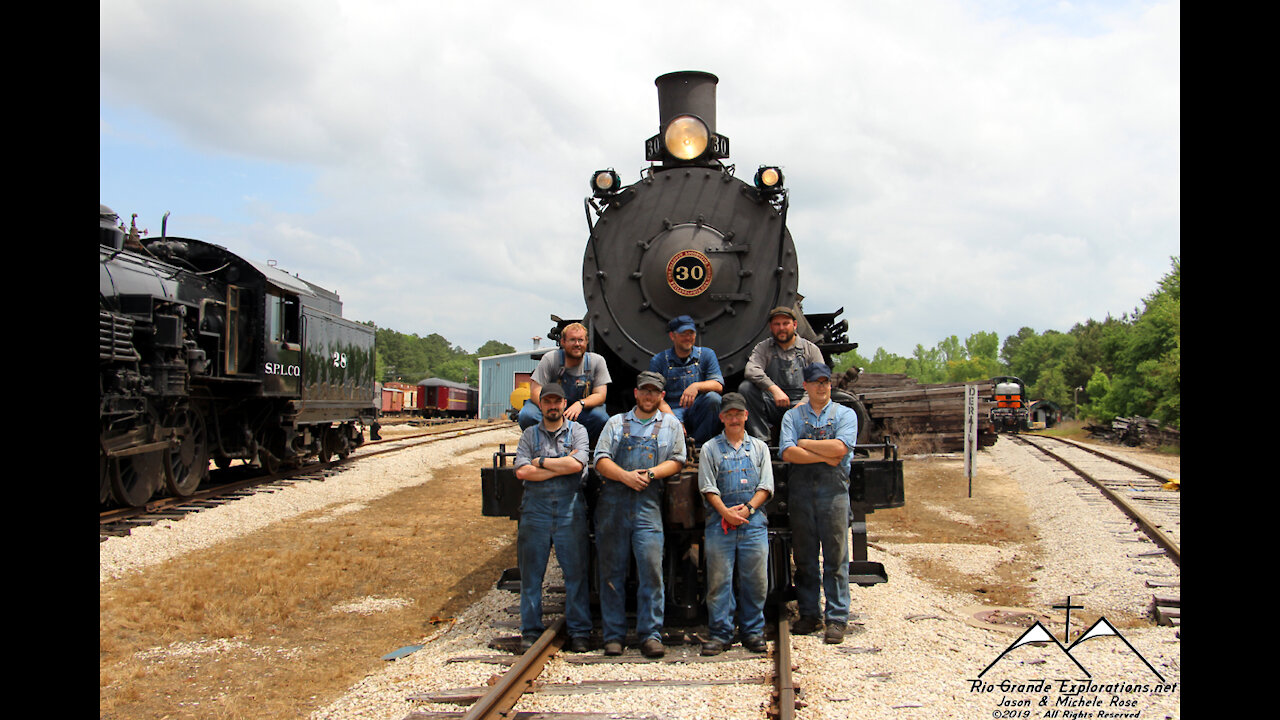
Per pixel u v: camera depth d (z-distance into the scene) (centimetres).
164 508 1198
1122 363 3812
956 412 2352
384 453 2222
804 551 618
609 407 810
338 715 489
